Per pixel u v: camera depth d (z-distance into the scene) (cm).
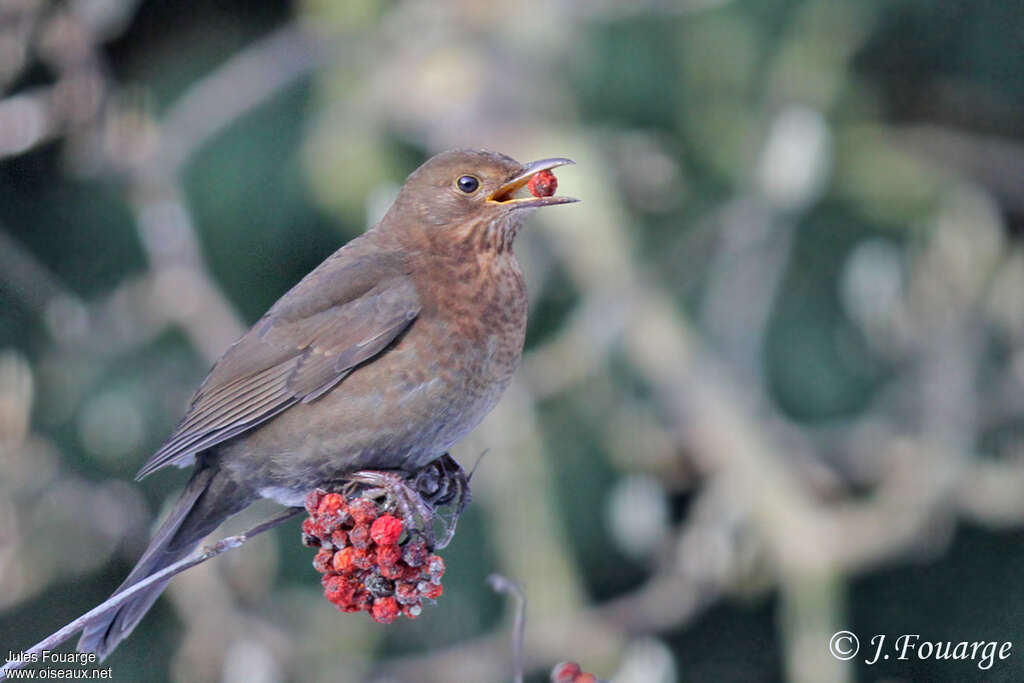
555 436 1345
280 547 1283
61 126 1216
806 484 1291
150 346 1320
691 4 1341
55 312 1255
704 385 1232
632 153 1390
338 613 1220
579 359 1259
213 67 1405
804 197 1257
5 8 1151
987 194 1490
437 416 712
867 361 1423
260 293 1366
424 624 1293
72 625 547
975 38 1527
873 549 1198
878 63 1520
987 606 1440
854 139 1431
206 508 739
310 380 708
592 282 1251
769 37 1407
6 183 1361
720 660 1445
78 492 1240
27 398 1184
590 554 1354
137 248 1372
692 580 1220
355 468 717
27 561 1202
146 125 1240
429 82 1302
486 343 718
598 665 1180
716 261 1361
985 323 1354
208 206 1352
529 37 1326
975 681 1421
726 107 1401
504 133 1279
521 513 1210
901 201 1418
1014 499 1257
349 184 1312
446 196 740
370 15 1348
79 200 1367
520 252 1332
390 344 708
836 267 1427
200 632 1152
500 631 1207
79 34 1186
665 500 1286
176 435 732
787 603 1192
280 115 1370
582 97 1348
